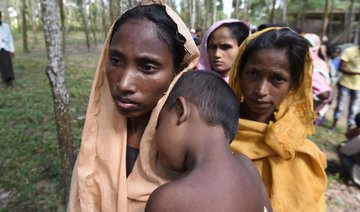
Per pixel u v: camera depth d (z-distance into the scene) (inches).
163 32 35.0
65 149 113.3
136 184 38.9
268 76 53.1
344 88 217.5
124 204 38.6
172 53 36.3
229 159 30.9
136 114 37.0
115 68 36.0
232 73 60.2
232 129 35.1
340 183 158.4
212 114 33.4
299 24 665.0
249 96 55.3
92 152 42.2
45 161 161.6
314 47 158.6
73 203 44.6
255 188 31.9
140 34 34.2
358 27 603.5
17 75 355.9
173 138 33.6
